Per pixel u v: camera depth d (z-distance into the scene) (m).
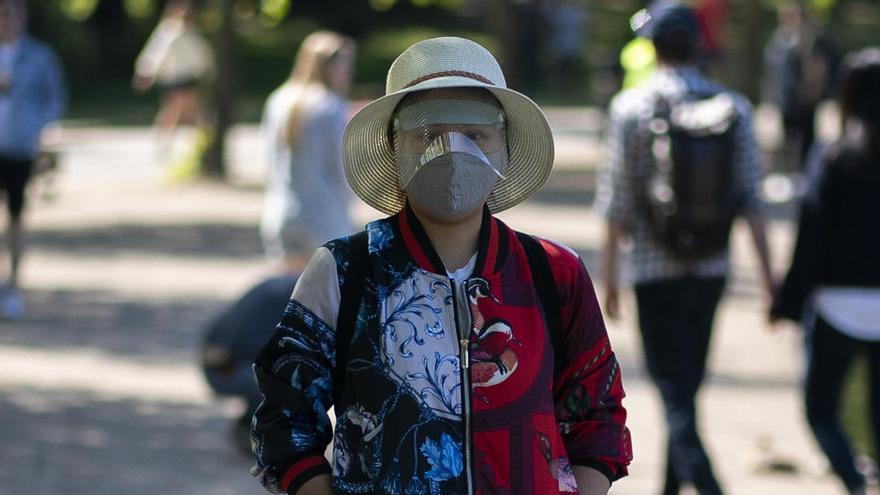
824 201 8.76
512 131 4.73
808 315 9.00
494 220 4.62
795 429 11.78
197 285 17.77
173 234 21.66
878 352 8.91
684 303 8.83
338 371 4.52
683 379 8.87
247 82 50.62
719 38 27.50
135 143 35.31
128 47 51.00
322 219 13.11
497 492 4.38
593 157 31.52
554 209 24.17
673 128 8.70
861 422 11.29
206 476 10.06
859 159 8.64
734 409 12.42
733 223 8.83
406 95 4.56
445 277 4.48
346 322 4.48
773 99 28.12
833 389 8.99
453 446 4.37
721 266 8.85
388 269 4.51
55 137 31.72
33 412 11.77
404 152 4.53
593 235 21.50
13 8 15.70
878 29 62.31
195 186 27.12
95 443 10.90
